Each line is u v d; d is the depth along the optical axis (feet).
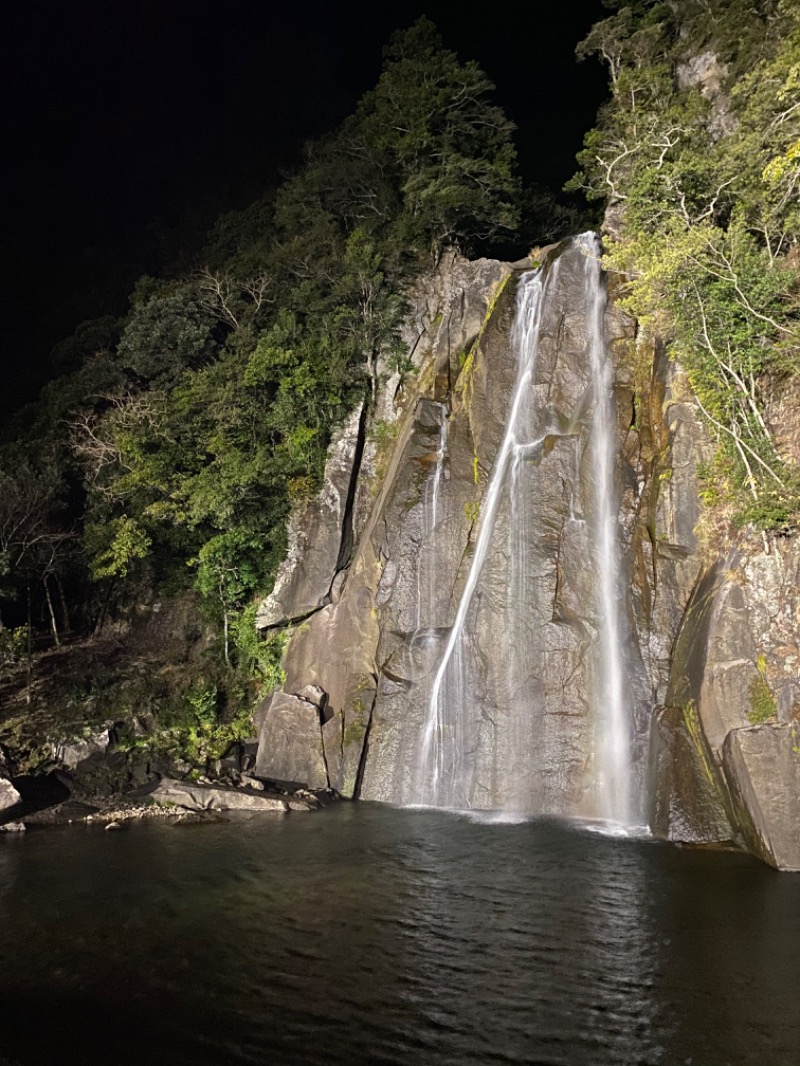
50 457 132.98
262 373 118.11
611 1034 37.27
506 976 43.21
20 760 94.53
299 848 68.49
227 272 143.13
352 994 41.52
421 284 123.03
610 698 78.33
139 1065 35.50
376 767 89.51
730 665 65.87
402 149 129.49
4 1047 37.14
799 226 75.87
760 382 76.95
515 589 85.61
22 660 122.52
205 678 110.63
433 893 56.24
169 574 130.62
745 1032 37.24
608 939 47.55
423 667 90.12
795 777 60.18
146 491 126.11
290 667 105.60
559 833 71.05
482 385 99.66
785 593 66.59
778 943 46.44
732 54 113.70
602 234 101.55
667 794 68.95
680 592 76.59
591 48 129.08
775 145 77.00
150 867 63.72
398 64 133.39
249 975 43.88
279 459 115.03
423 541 95.91
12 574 119.34
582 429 89.25
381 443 114.73
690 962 44.34
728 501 74.64
